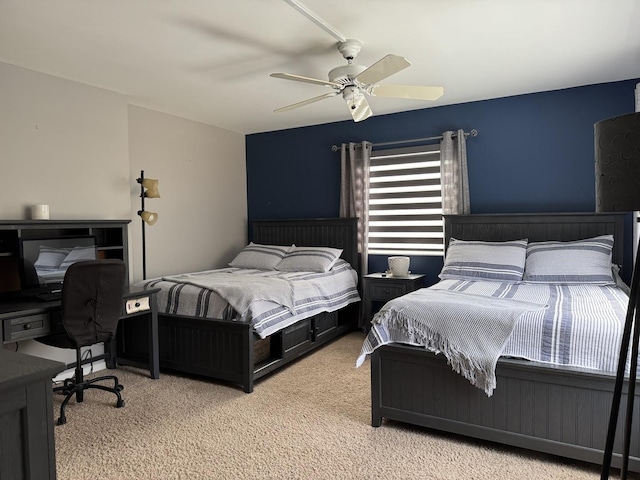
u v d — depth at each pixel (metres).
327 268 4.52
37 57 3.06
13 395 1.06
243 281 3.78
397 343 2.58
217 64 3.23
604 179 1.34
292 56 3.10
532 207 4.18
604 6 2.43
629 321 1.38
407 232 4.81
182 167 4.82
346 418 2.78
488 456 2.32
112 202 3.87
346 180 5.04
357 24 2.62
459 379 2.41
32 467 1.10
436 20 2.58
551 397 2.20
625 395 2.05
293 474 2.16
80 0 2.29
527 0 2.36
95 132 3.73
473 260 3.79
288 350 3.68
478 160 4.40
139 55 3.05
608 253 3.49
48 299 2.92
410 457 2.31
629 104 3.75
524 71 3.50
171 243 4.69
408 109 4.68
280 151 5.53
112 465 2.26
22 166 3.23
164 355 3.64
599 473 2.15
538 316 2.27
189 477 2.15
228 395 3.17
